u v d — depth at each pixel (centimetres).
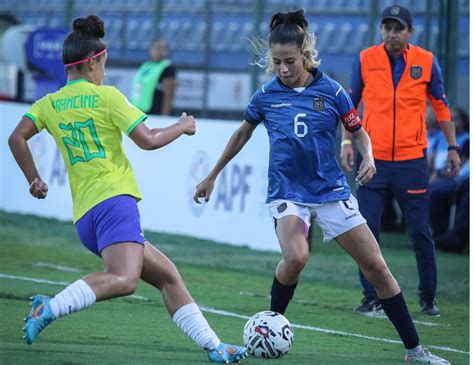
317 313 2928
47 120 1856
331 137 2075
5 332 2212
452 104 4728
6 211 5575
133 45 6681
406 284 3672
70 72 1869
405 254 4522
